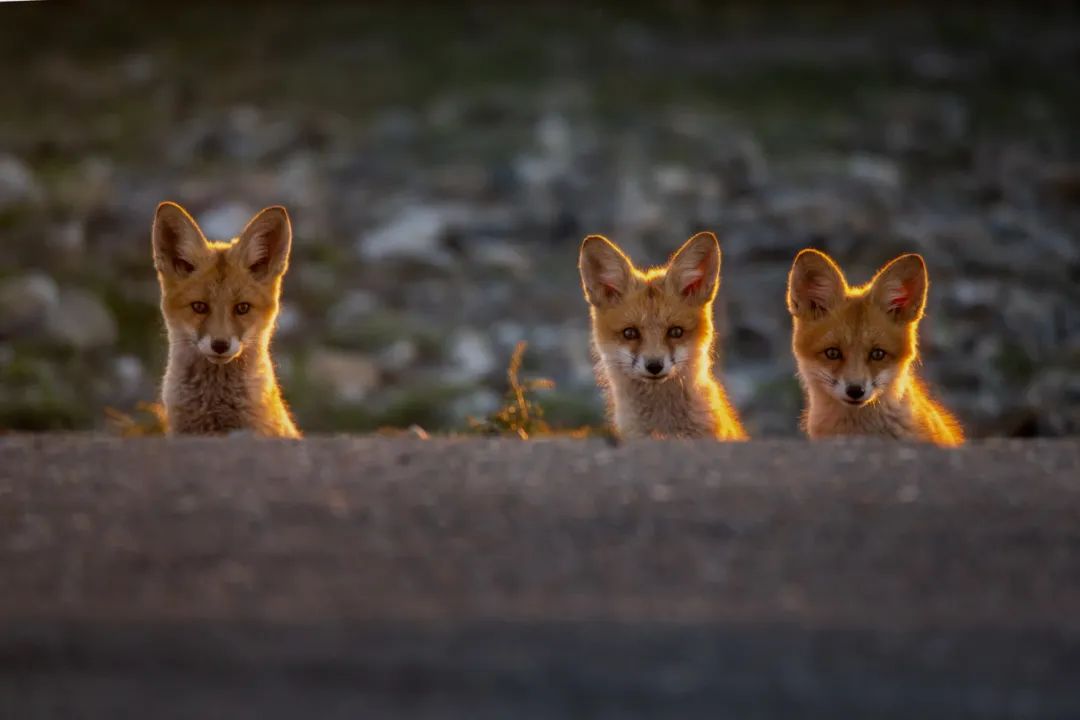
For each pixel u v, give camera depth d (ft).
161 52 149.89
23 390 59.72
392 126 117.50
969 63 144.97
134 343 69.36
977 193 99.50
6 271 74.64
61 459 23.38
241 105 128.57
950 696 13.60
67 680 13.96
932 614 15.72
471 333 73.15
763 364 68.03
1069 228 92.89
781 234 84.43
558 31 158.92
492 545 18.19
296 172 100.37
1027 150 112.68
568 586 16.65
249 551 17.98
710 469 22.03
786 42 154.51
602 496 20.36
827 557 17.72
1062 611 15.83
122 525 19.21
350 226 90.99
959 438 37.17
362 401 62.64
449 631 15.11
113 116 122.42
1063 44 152.66
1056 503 20.11
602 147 111.55
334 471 22.09
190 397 34.14
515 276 82.84
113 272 77.46
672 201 94.27
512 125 120.06
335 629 15.16
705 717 13.15
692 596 16.31
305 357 67.97
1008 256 83.30
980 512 19.62
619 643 14.79
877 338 33.81
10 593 16.48
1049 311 74.08
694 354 35.55
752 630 15.17
